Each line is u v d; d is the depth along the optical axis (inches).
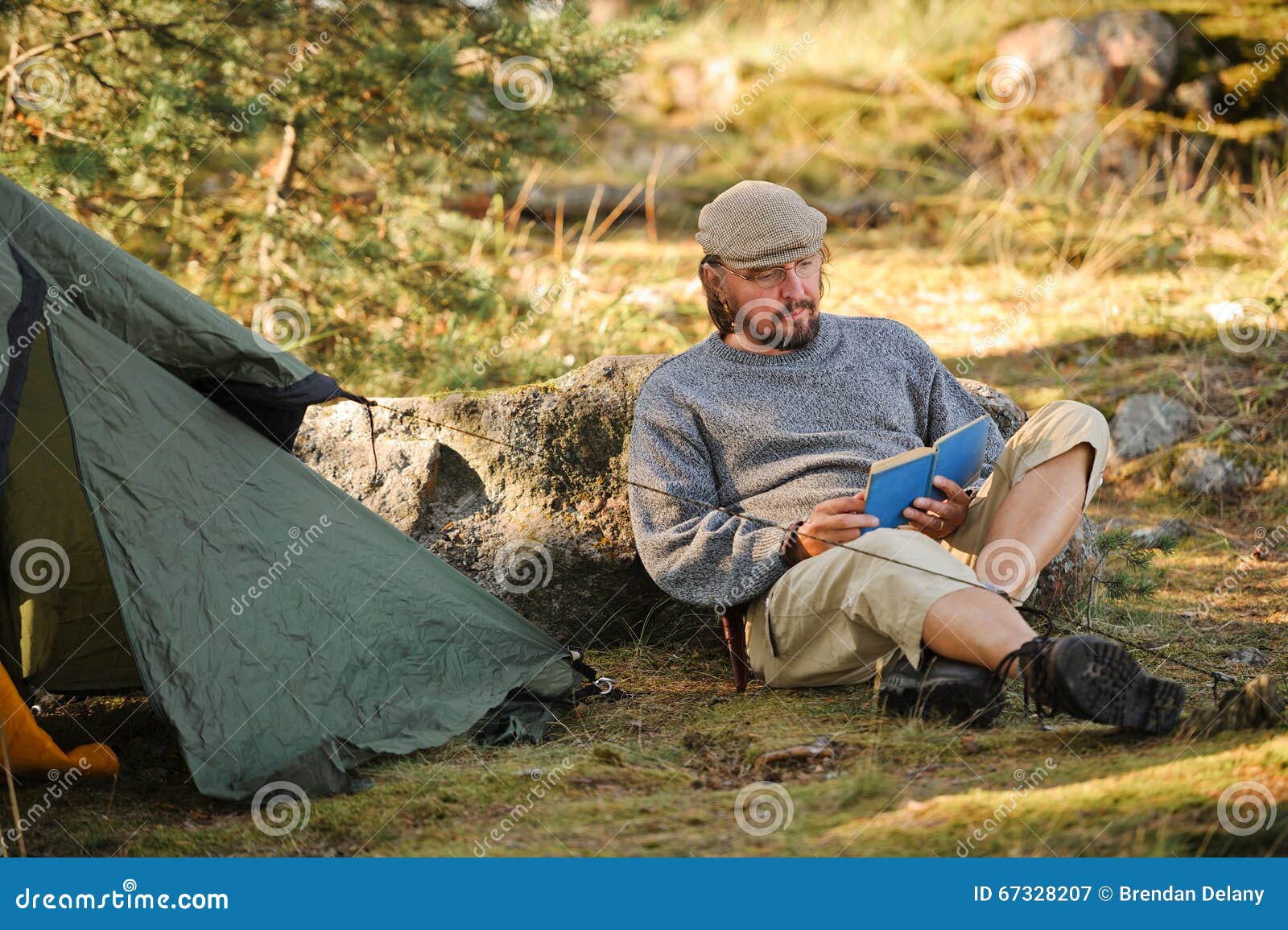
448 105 205.8
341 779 105.6
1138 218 288.4
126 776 111.5
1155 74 323.3
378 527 124.9
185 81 189.0
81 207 203.9
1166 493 190.5
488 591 137.5
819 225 125.8
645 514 125.4
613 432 146.5
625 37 215.0
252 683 106.8
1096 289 258.8
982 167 337.1
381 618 117.6
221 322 112.7
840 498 115.6
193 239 213.3
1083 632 140.9
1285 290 241.0
